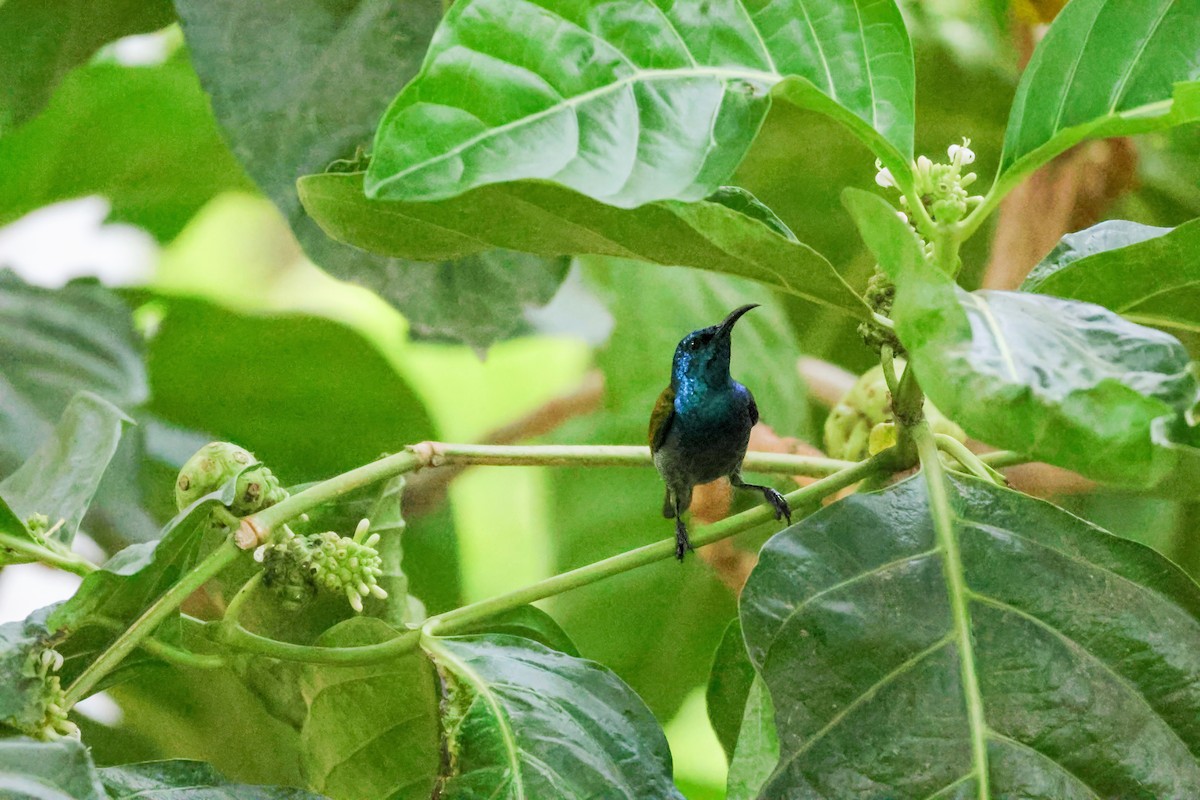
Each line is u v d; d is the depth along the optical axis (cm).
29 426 745
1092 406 343
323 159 636
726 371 614
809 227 976
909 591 438
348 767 529
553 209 418
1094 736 414
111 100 899
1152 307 488
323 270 646
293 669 533
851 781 409
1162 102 449
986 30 947
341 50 646
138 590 444
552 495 973
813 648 428
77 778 383
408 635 475
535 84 373
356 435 895
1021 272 758
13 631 421
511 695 454
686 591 949
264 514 445
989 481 463
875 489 520
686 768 943
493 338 654
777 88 406
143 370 788
